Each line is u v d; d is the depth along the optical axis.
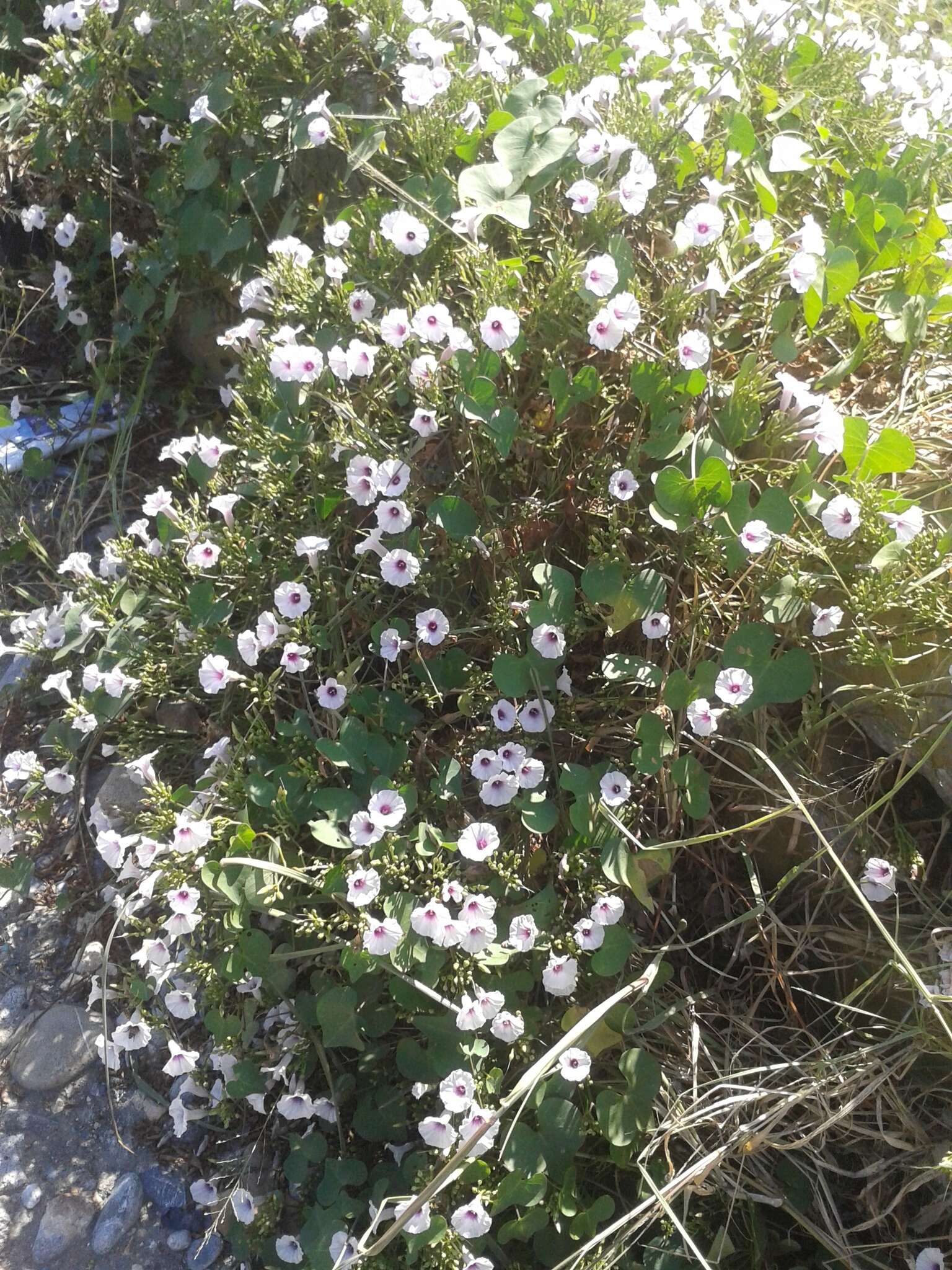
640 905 0.89
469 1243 0.76
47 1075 0.93
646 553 0.92
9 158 1.43
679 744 0.87
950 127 1.20
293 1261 0.78
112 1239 0.85
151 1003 0.94
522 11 1.20
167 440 1.35
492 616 0.91
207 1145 0.89
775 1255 0.78
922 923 0.83
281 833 0.86
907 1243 0.75
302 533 0.99
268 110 1.19
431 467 0.98
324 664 0.99
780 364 0.95
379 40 1.12
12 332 1.36
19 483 1.30
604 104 1.02
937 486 0.91
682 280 0.93
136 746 1.01
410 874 0.84
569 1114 0.78
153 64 1.27
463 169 1.06
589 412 0.94
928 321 0.98
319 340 0.99
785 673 0.82
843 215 0.98
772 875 0.89
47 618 1.11
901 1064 0.78
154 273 1.25
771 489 0.83
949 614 0.82
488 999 0.77
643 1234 0.78
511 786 0.85
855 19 1.42
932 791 0.88
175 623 1.03
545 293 0.94
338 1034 0.81
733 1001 0.86
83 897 1.02
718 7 1.23
